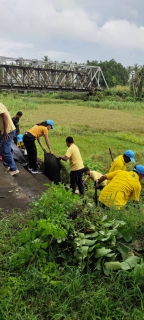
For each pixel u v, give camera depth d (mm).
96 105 36719
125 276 3273
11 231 4141
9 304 2939
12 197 5258
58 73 43406
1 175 6145
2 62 41219
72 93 46250
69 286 3156
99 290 3127
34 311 2945
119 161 6891
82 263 3447
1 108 6035
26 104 30422
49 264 3387
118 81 105438
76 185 7832
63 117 25062
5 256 3617
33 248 3547
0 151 7012
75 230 3783
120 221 3996
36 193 5828
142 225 4141
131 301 3121
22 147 9719
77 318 2914
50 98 46344
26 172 6973
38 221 3775
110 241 3629
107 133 18594
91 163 9844
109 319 2883
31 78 41375
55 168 7711
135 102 44250
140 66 53312
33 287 3174
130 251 3609
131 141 16531
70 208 4078
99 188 7625
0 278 3279
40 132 7750
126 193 5738
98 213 4465
